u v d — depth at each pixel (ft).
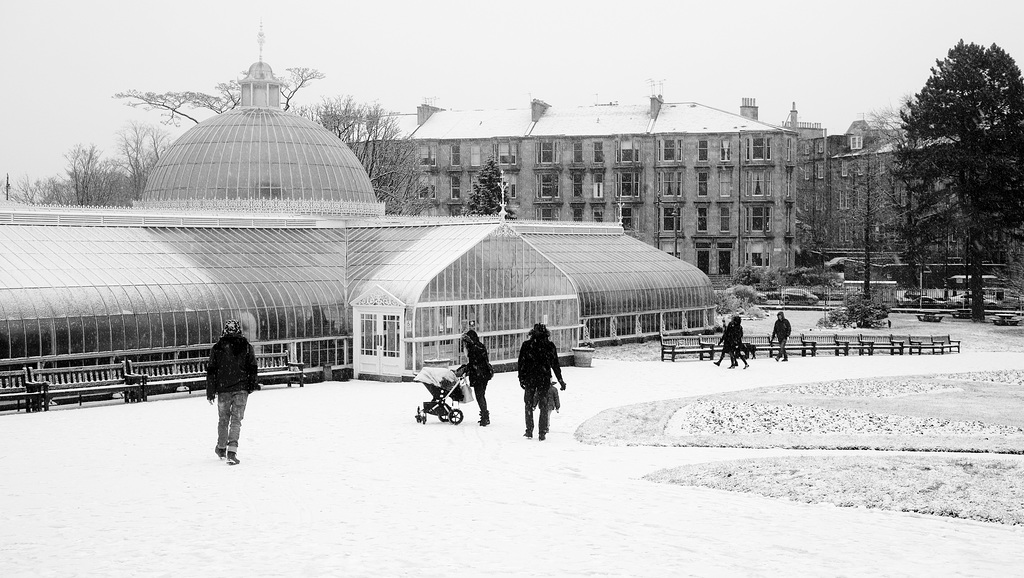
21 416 120.88
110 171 561.84
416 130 471.21
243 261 173.06
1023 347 238.07
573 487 73.00
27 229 157.89
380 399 139.33
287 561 51.16
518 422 113.91
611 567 49.83
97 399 139.23
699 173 443.73
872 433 103.96
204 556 52.37
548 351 99.55
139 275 156.97
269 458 87.81
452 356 173.27
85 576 48.67
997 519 62.69
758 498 68.95
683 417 114.73
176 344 154.10
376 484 74.38
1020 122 310.04
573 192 453.99
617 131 449.89
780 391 145.28
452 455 89.40
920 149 321.52
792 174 444.14
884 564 50.75
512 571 49.08
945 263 378.32
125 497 69.92
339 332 172.96
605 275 234.17
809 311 340.80
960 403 129.18
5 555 53.26
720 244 444.14
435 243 181.16
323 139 227.40
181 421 115.75
